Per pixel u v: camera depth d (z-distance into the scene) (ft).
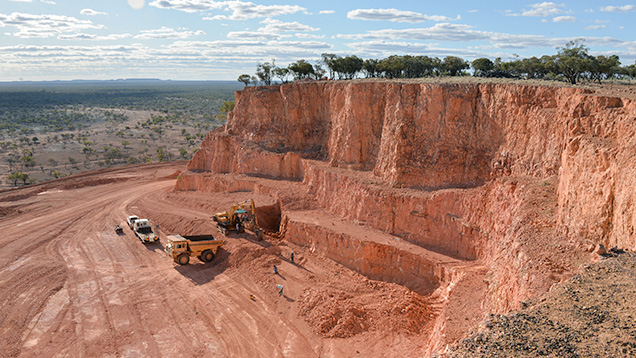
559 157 114.21
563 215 86.22
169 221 197.16
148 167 326.85
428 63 296.51
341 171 179.52
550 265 73.10
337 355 100.22
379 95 178.60
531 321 45.06
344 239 142.82
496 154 136.56
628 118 79.46
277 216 185.98
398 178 154.81
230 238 169.07
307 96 221.05
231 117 256.32
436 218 136.56
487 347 41.39
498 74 257.96
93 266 151.64
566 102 114.21
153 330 111.45
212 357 100.48
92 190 259.39
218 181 224.94
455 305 98.02
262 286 133.08
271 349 103.19
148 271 147.54
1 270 147.13
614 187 72.74
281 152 221.05
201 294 130.31
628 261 56.18
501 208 117.70
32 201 235.40
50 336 108.58
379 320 111.96
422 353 97.96
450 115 148.05
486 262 120.16
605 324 42.63
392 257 134.62
